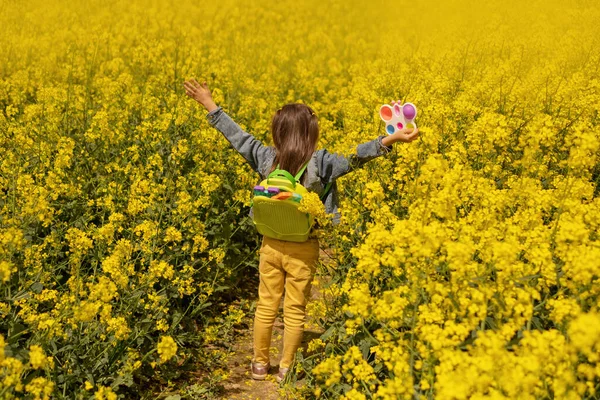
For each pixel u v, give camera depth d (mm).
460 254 2777
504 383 2381
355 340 3482
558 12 12016
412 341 2725
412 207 3520
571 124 4785
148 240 4180
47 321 3176
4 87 7754
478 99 6188
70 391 3414
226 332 4465
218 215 5156
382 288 3605
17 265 3826
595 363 2709
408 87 7230
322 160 3650
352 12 15828
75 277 3740
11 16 12320
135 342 3912
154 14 13383
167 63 8594
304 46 11977
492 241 3182
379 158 4516
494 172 4270
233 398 3861
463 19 12703
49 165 4969
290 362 3928
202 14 14180
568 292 3154
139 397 3787
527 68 8031
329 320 4008
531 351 2523
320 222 3600
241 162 5527
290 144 3625
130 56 9992
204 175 5074
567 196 3516
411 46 11133
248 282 5367
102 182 5059
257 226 3754
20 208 4305
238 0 15656
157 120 5887
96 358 3482
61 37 10727
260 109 7156
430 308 2873
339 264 4008
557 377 2420
